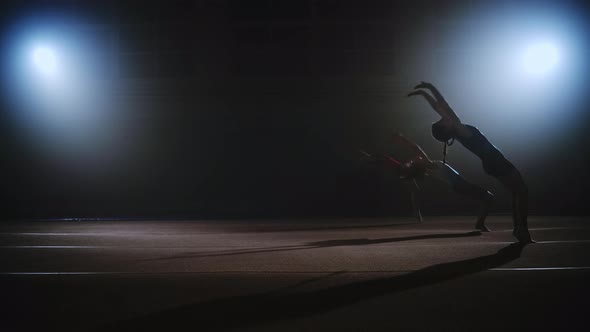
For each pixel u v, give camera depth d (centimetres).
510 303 403
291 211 1908
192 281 494
